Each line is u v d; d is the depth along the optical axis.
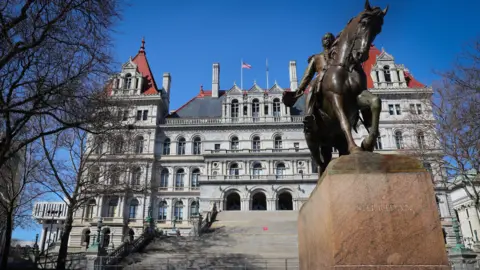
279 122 62.94
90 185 30.41
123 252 25.23
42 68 18.38
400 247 3.96
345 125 5.29
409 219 4.06
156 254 25.77
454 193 68.56
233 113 66.31
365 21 5.88
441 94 30.27
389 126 58.66
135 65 67.81
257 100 66.94
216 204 52.78
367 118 5.67
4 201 26.47
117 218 55.66
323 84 5.97
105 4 16.48
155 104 64.75
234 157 57.66
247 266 21.56
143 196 58.47
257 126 63.28
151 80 69.31
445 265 3.85
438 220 4.03
